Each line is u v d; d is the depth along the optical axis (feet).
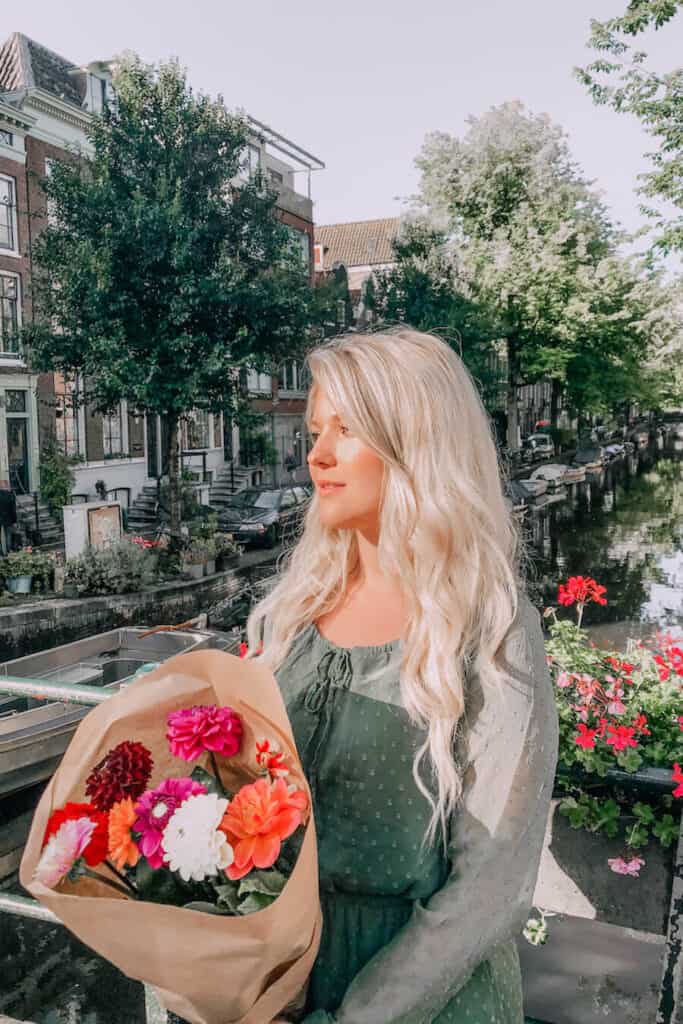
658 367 142.00
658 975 7.13
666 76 45.37
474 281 90.33
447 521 3.22
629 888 8.46
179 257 43.37
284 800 2.71
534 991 6.84
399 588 3.44
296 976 2.86
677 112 45.34
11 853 21.03
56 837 2.76
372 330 3.80
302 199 90.02
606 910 8.41
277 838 2.66
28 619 35.76
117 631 27.96
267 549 55.31
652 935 7.70
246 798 2.75
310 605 3.80
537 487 88.33
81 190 44.11
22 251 58.18
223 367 46.26
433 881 3.17
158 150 45.16
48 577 40.83
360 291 121.29
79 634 37.83
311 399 3.67
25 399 60.13
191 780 2.88
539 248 91.20
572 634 11.84
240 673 3.05
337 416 3.50
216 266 45.96
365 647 3.43
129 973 2.62
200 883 2.84
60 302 45.60
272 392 90.22
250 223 48.39
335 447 3.49
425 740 3.18
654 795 8.75
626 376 110.11
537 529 67.62
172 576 44.73
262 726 2.99
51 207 46.52
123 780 2.89
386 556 3.34
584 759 8.82
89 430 65.41
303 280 49.83
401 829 3.14
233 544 50.11
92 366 44.93
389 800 3.16
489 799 2.96
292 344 49.96
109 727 3.08
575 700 10.11
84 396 49.16
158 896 2.83
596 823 8.63
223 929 2.52
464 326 82.43
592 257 97.76
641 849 8.59
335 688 3.39
